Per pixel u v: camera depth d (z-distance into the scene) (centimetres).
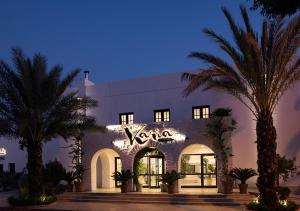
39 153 2398
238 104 2562
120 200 2403
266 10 1111
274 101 1930
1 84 2305
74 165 2930
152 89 2938
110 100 3095
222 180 2320
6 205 2358
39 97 2289
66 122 2438
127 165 2645
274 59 1845
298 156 2377
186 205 2197
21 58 2323
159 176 2786
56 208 2200
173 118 2830
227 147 2378
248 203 2002
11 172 3406
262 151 1902
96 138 2752
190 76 2062
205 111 2712
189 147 2581
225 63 1928
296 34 1762
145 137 2612
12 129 2333
